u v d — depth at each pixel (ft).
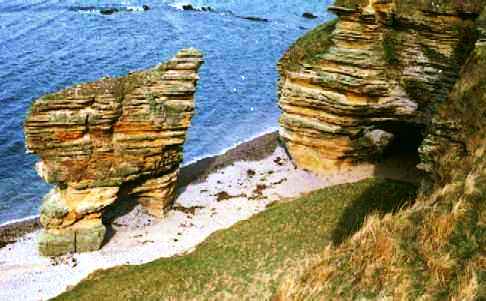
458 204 79.15
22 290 144.97
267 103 295.28
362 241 76.02
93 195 162.91
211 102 290.35
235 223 163.32
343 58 183.32
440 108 130.00
